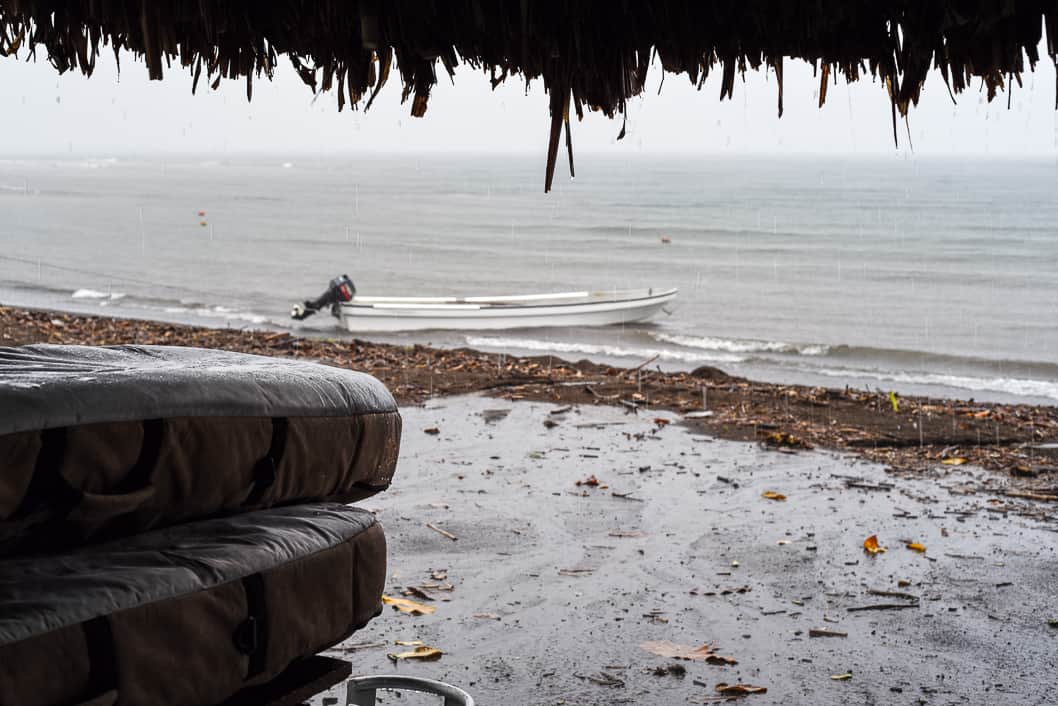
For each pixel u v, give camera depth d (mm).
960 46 2100
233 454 1832
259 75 2590
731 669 4762
